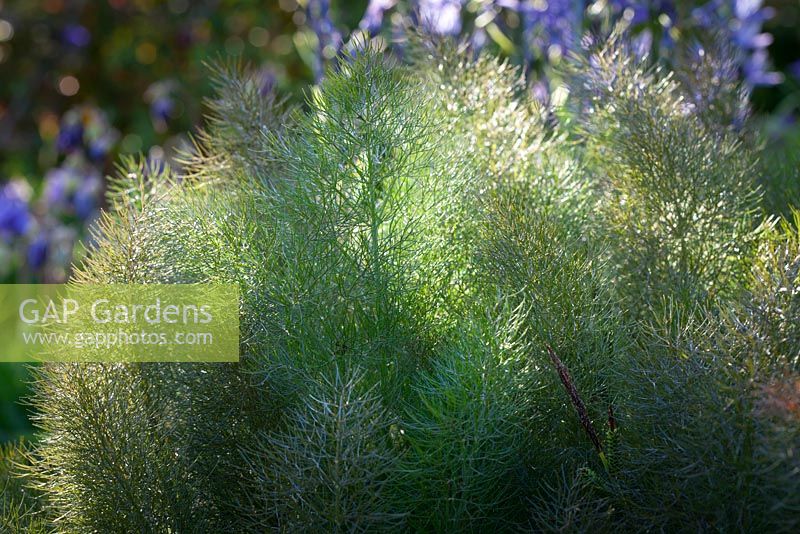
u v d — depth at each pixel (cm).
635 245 176
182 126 445
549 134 210
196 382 164
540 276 166
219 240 168
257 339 164
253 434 163
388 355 166
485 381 156
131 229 168
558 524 152
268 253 165
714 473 146
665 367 153
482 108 189
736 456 144
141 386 164
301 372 161
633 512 153
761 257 162
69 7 493
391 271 167
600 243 178
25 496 181
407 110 169
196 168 195
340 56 174
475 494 160
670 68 232
